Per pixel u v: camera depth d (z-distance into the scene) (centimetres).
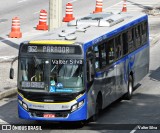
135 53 5072
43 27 8338
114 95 4469
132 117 4181
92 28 4400
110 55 4334
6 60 6281
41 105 3769
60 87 3753
